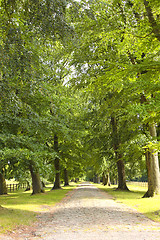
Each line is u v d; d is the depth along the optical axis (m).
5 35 5.98
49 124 13.85
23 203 14.16
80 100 22.41
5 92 6.18
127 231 6.85
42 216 10.04
